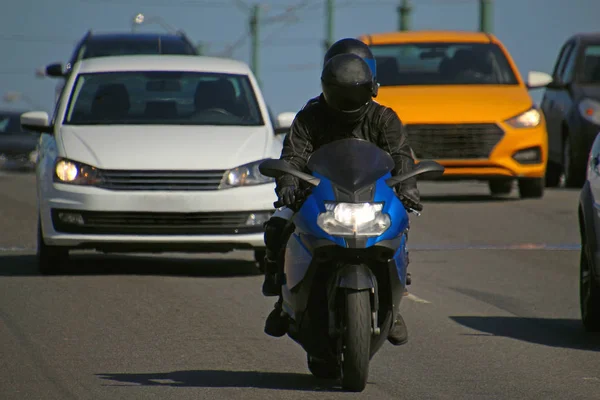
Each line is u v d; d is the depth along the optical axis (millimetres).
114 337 34125
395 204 26391
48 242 45500
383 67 77625
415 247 55594
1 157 133250
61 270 46562
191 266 49219
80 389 27922
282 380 29094
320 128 28141
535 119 74188
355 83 26688
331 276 26391
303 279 26578
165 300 40344
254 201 45500
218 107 49938
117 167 45344
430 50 78812
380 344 27391
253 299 40781
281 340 34031
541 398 27438
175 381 28828
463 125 72688
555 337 35125
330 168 26562
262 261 47469
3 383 28422
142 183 45281
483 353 32688
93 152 46000
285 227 28266
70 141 46844
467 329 36281
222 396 27328
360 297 25969
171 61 52656
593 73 85500
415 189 27312
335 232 25844
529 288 44375
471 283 45375
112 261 50688
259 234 45625
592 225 34469
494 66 77875
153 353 32062
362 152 26891
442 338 34844
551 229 61938
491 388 28406
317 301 27078
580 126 82062
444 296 42438
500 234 60094
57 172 45750
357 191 26094
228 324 36312
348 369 26266
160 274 46594
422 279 46250
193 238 45156
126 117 49156
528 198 76812
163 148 46094
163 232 45156
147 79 51188
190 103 50000
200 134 47375
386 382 28984
